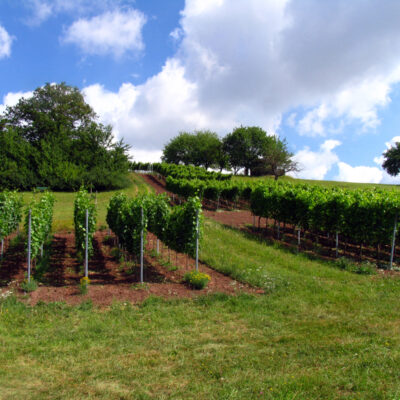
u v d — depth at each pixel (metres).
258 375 4.92
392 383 4.48
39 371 5.17
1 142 38.03
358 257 14.24
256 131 65.50
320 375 4.79
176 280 10.41
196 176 41.06
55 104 54.94
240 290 9.39
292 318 7.46
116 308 7.96
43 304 8.06
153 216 11.89
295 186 24.81
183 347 6.01
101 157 39.53
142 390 4.58
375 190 20.02
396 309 7.93
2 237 12.22
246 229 19.58
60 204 27.94
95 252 14.25
